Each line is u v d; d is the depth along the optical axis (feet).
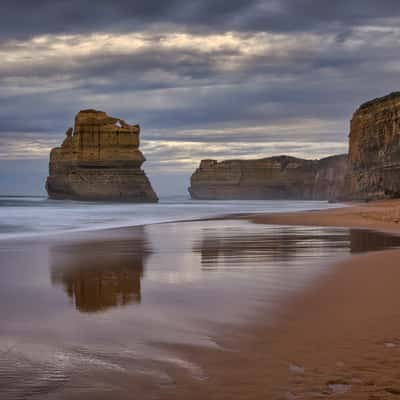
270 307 27.09
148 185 368.48
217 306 27.53
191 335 22.18
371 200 237.66
